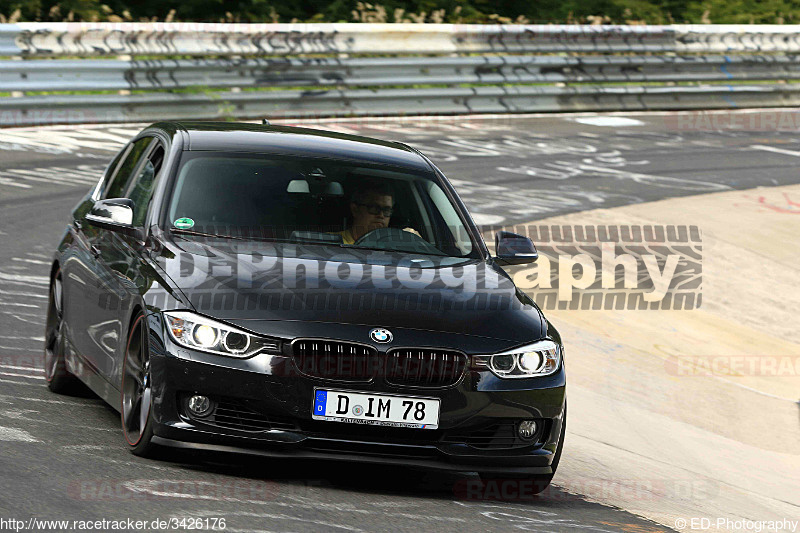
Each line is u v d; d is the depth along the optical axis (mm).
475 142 65812
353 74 68188
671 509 21250
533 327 19562
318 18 89125
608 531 18281
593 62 79250
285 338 17625
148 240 20188
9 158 49969
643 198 56938
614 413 29891
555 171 60812
